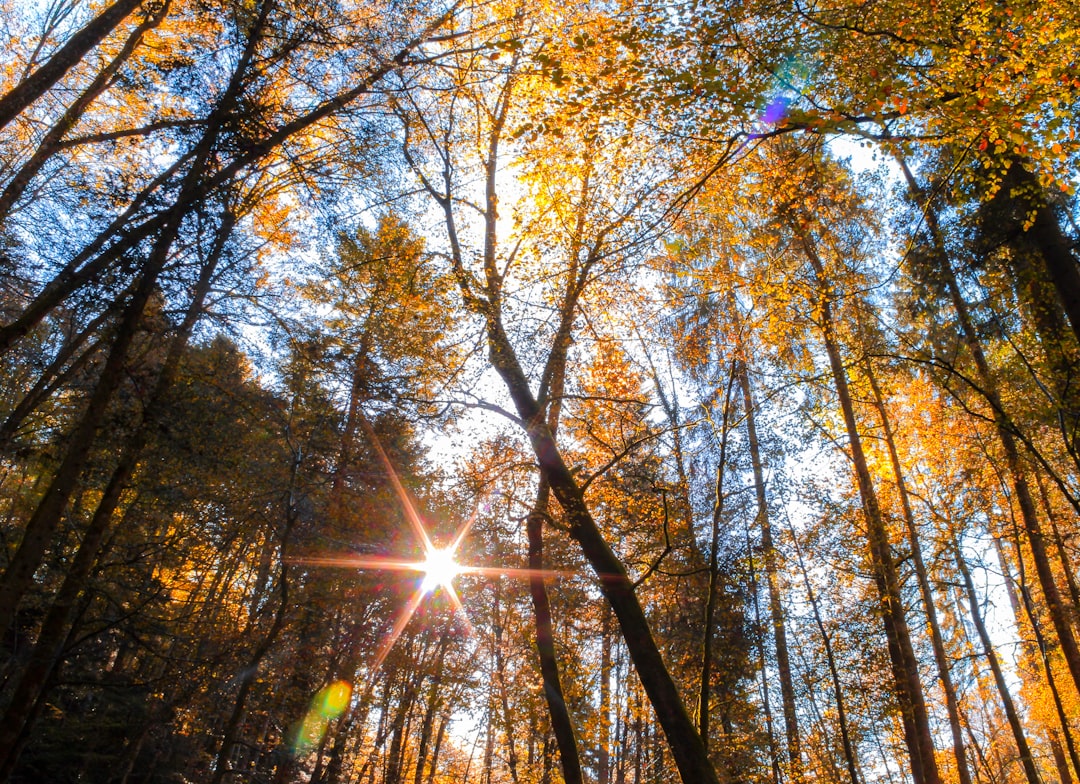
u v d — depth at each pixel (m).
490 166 11.61
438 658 15.15
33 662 8.36
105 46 11.68
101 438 9.72
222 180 9.05
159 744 14.80
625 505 12.26
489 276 10.16
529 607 14.10
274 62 9.72
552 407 11.31
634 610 9.36
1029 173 9.20
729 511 13.12
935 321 11.71
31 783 12.23
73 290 8.21
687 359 11.05
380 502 12.30
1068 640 12.33
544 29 9.03
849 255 12.77
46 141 9.91
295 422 11.81
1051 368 9.05
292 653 12.65
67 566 10.70
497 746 18.30
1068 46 5.84
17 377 11.77
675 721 8.53
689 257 9.69
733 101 6.28
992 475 13.93
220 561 14.77
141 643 10.53
